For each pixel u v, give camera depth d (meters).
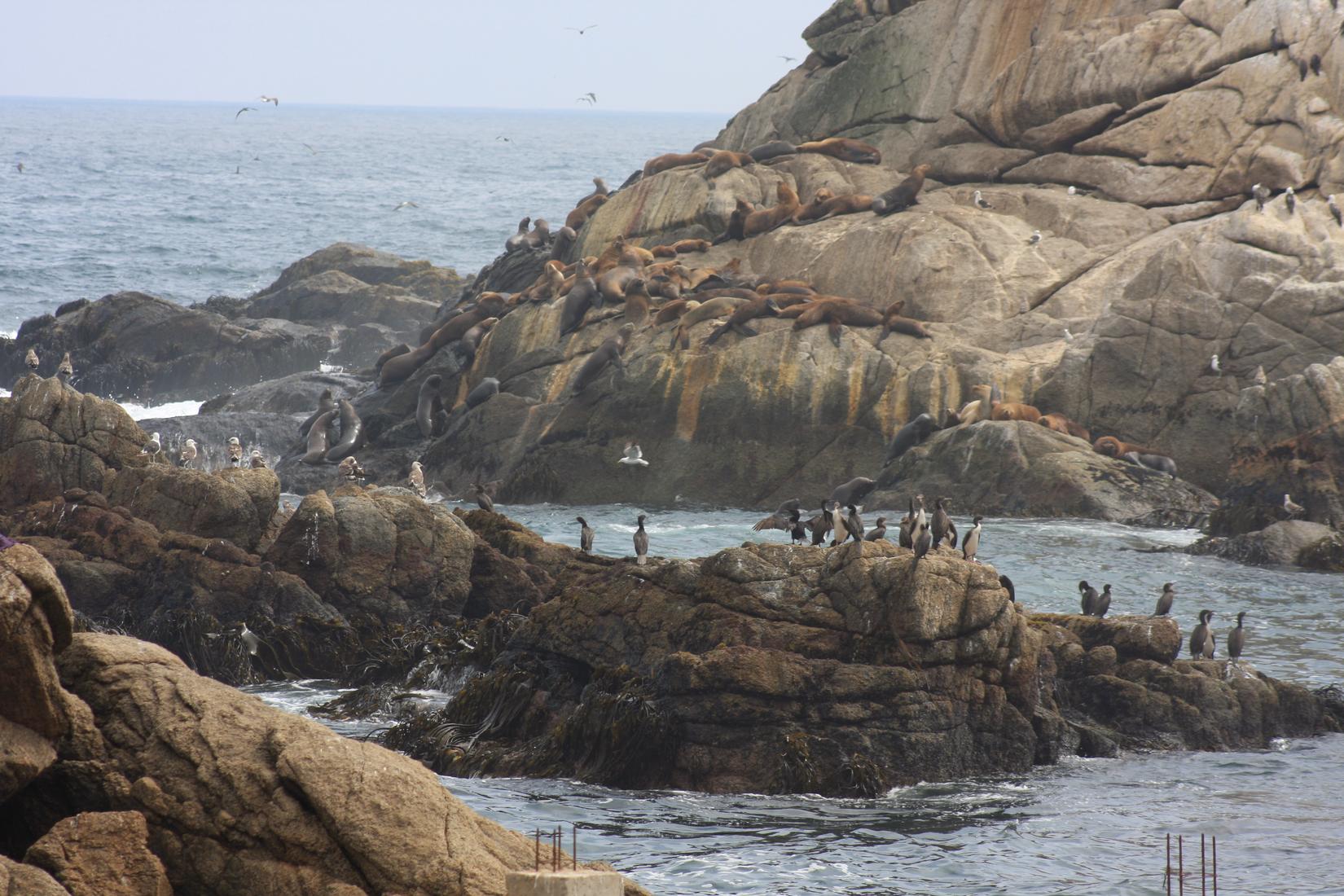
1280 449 106.44
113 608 75.06
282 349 190.75
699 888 44.47
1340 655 75.50
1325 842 49.81
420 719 62.22
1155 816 52.56
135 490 82.81
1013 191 136.88
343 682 72.56
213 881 31.94
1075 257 127.44
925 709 56.34
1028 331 122.50
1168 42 135.38
